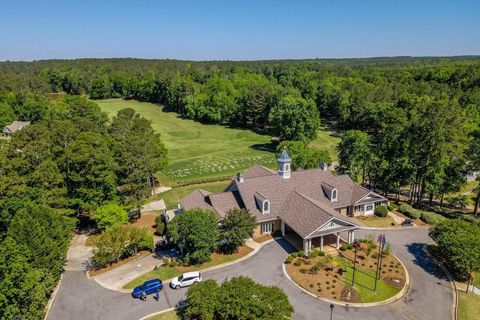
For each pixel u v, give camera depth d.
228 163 87.88
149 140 64.06
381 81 165.25
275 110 109.00
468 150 55.56
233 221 41.59
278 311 27.52
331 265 39.69
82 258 43.81
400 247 44.84
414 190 61.72
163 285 36.91
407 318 32.28
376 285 36.53
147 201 62.34
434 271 39.72
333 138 114.00
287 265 40.00
